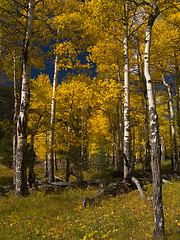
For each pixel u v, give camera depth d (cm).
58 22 938
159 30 1040
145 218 459
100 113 1294
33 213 528
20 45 999
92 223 447
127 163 779
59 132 1134
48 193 790
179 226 386
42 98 1045
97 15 645
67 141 1097
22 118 718
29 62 749
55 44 985
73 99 1058
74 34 999
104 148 1736
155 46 1036
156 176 366
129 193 741
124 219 455
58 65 977
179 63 1185
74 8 959
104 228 413
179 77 1312
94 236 377
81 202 654
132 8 733
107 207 579
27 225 448
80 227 429
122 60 1104
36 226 443
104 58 1076
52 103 1052
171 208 508
